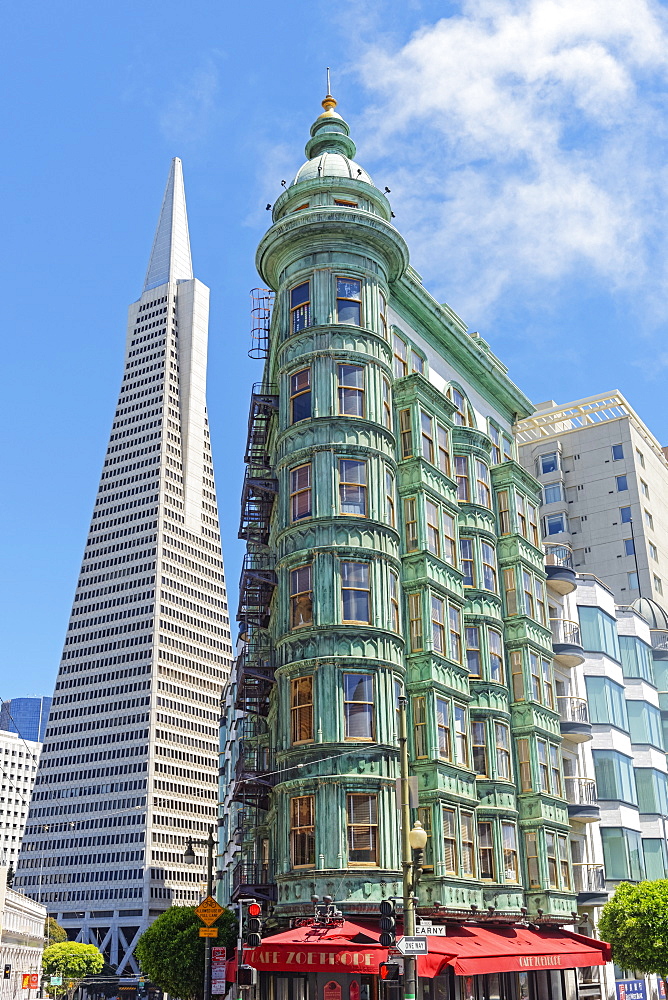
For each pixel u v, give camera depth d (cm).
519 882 4078
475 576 4466
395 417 4241
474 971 3141
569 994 4625
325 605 3512
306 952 2894
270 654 4472
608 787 5734
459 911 3500
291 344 3994
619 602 8438
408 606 3900
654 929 4428
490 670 4362
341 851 3192
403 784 2538
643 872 5834
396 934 3112
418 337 4762
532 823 4356
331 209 4044
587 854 5272
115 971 19088
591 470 8988
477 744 4172
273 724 4084
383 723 3422
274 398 4178
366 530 3647
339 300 3994
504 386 5531
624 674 6525
